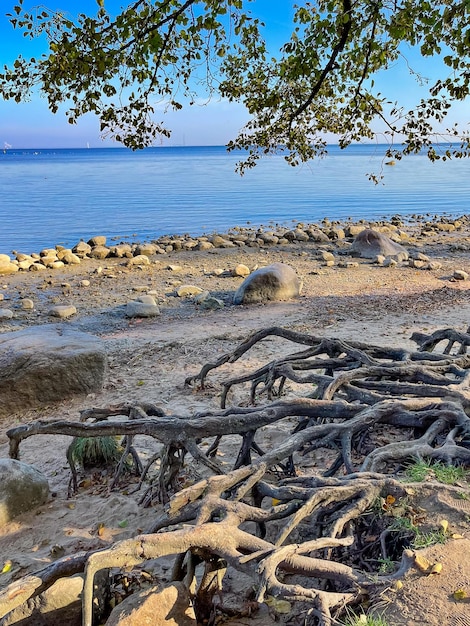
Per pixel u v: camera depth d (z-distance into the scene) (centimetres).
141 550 364
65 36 616
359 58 700
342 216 3566
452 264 2103
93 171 9188
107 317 1514
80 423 588
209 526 388
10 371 920
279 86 854
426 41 594
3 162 15362
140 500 638
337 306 1529
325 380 627
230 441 780
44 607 394
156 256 2308
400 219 3334
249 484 450
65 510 634
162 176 7538
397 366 639
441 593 341
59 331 1066
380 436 671
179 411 884
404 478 463
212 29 610
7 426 877
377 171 8225
